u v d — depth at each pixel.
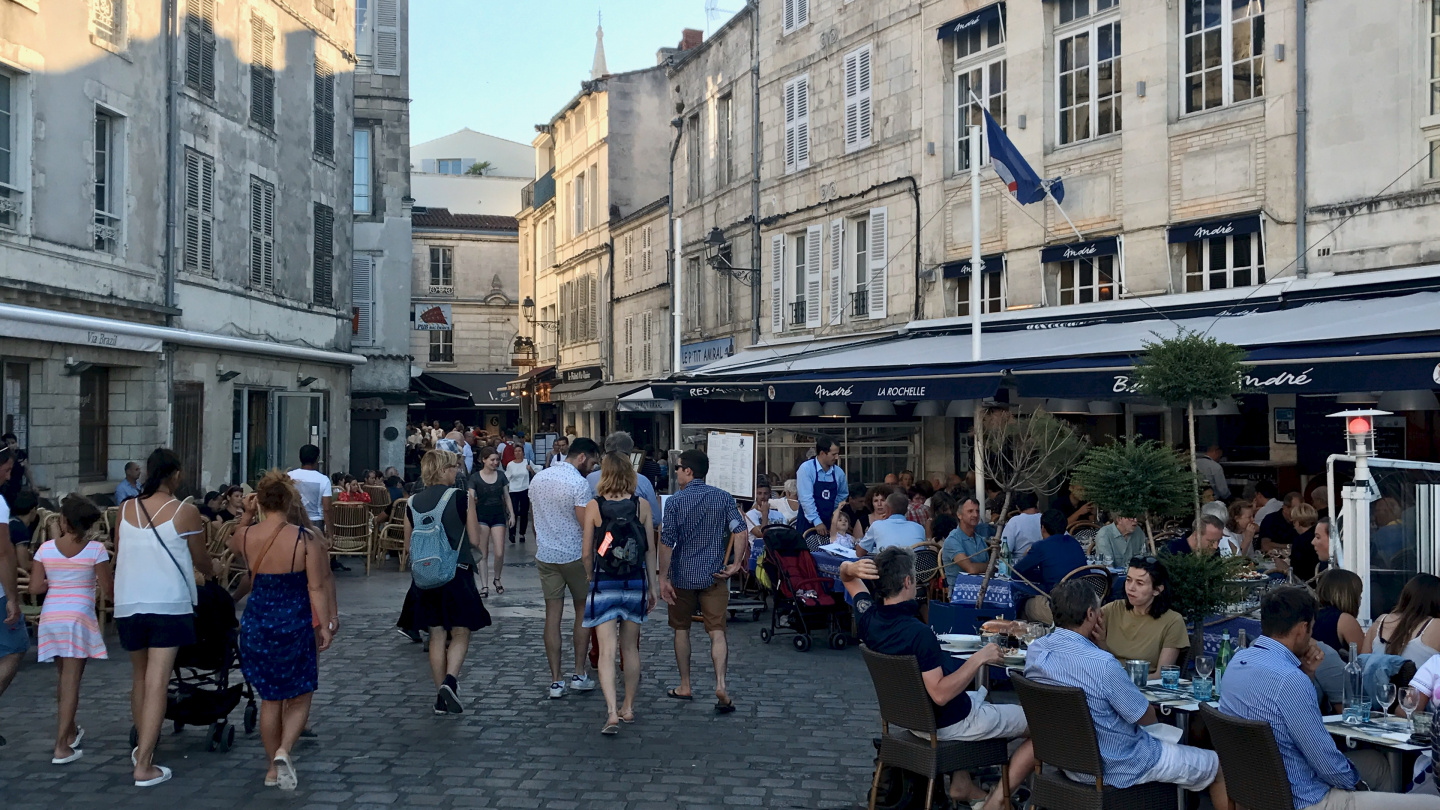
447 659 8.76
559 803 6.53
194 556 7.03
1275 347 11.20
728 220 27.33
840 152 22.42
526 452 28.81
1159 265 15.75
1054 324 16.91
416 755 7.45
